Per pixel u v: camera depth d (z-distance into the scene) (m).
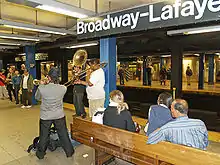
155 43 8.03
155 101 12.48
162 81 16.30
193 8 2.00
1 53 13.84
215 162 1.77
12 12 4.96
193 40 7.11
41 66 14.40
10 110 7.22
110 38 4.41
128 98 13.94
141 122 5.25
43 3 2.69
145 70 16.08
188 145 1.98
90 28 2.86
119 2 4.13
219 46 7.50
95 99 3.84
